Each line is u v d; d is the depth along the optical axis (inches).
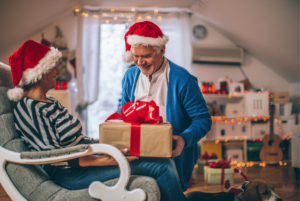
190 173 50.9
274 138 137.5
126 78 56.6
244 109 141.6
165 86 50.5
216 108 142.2
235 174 113.7
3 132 39.7
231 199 53.7
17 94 40.9
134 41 44.8
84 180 40.0
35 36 144.6
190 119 51.9
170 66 51.6
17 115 40.8
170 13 153.9
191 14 157.9
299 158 101.7
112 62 152.2
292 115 146.2
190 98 48.8
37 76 41.6
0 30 116.0
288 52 133.6
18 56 41.5
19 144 40.3
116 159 35.7
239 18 131.1
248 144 140.3
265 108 141.1
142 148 36.5
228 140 140.3
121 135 36.9
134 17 150.7
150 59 46.4
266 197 50.9
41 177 39.5
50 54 43.3
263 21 122.6
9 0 101.3
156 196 36.0
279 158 135.0
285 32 120.6
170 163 40.5
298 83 157.0
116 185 36.0
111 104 151.6
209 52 154.1
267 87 162.1
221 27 151.6
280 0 104.5
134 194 35.8
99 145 36.4
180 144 39.6
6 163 38.7
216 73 158.6
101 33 152.0
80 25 145.2
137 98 53.6
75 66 146.7
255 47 148.8
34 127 39.7
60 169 41.6
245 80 151.6
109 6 145.3
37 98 42.6
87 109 149.2
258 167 130.2
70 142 41.3
